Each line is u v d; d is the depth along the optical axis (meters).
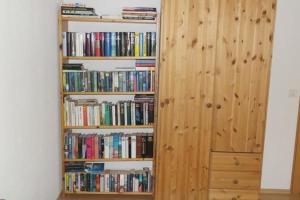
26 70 2.20
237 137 3.05
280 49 3.31
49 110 2.82
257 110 3.00
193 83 2.95
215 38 2.87
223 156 3.07
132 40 3.07
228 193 3.13
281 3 3.24
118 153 3.23
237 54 2.92
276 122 3.43
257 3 2.83
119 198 3.27
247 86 2.96
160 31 2.93
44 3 2.61
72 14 2.94
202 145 3.05
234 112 3.01
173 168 3.10
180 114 3.00
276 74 3.35
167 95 2.97
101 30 3.31
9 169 1.92
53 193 3.00
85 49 3.06
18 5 2.04
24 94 2.17
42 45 2.57
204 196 3.14
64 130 3.17
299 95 3.38
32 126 2.35
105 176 3.23
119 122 3.19
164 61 2.91
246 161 3.08
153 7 3.25
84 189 3.24
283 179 3.51
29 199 2.30
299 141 3.43
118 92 3.11
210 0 2.82
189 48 2.89
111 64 3.35
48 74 2.76
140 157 3.23
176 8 2.83
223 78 2.96
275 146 3.47
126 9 2.99
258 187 3.12
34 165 2.41
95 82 3.11
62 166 3.18
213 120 3.03
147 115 3.19
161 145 3.05
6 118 1.87
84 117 3.15
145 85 3.15
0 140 1.79
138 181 3.26
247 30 2.88
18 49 2.04
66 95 3.26
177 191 3.13
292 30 3.28
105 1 3.27
